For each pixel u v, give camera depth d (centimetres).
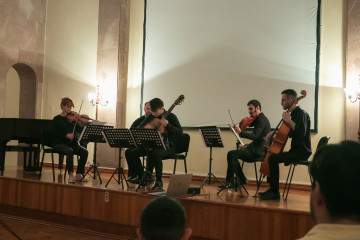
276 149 501
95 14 932
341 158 86
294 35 700
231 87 755
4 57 925
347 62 648
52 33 998
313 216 92
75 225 565
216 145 550
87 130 583
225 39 765
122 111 873
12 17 940
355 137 634
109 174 813
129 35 878
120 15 873
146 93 845
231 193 550
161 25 835
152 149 554
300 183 677
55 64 988
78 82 950
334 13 671
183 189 489
